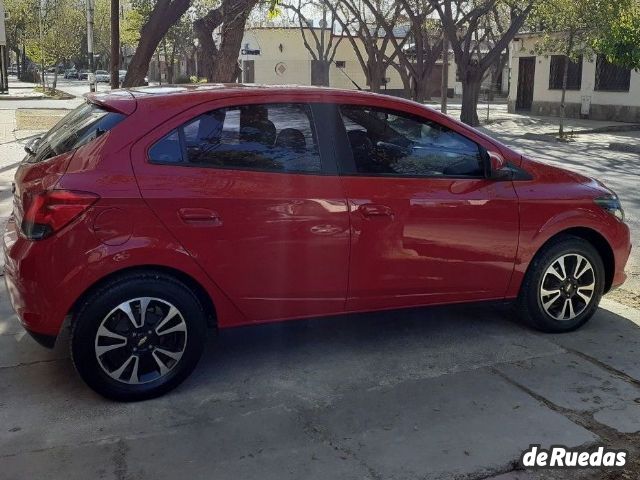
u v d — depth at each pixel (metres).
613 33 19.72
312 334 4.82
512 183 4.57
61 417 3.63
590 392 3.98
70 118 4.30
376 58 27.09
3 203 8.78
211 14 11.71
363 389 3.99
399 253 4.25
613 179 12.44
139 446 3.36
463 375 4.18
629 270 6.59
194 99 3.92
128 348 3.74
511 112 33.62
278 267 3.99
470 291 4.55
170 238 3.71
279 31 42.84
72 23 42.00
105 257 3.59
